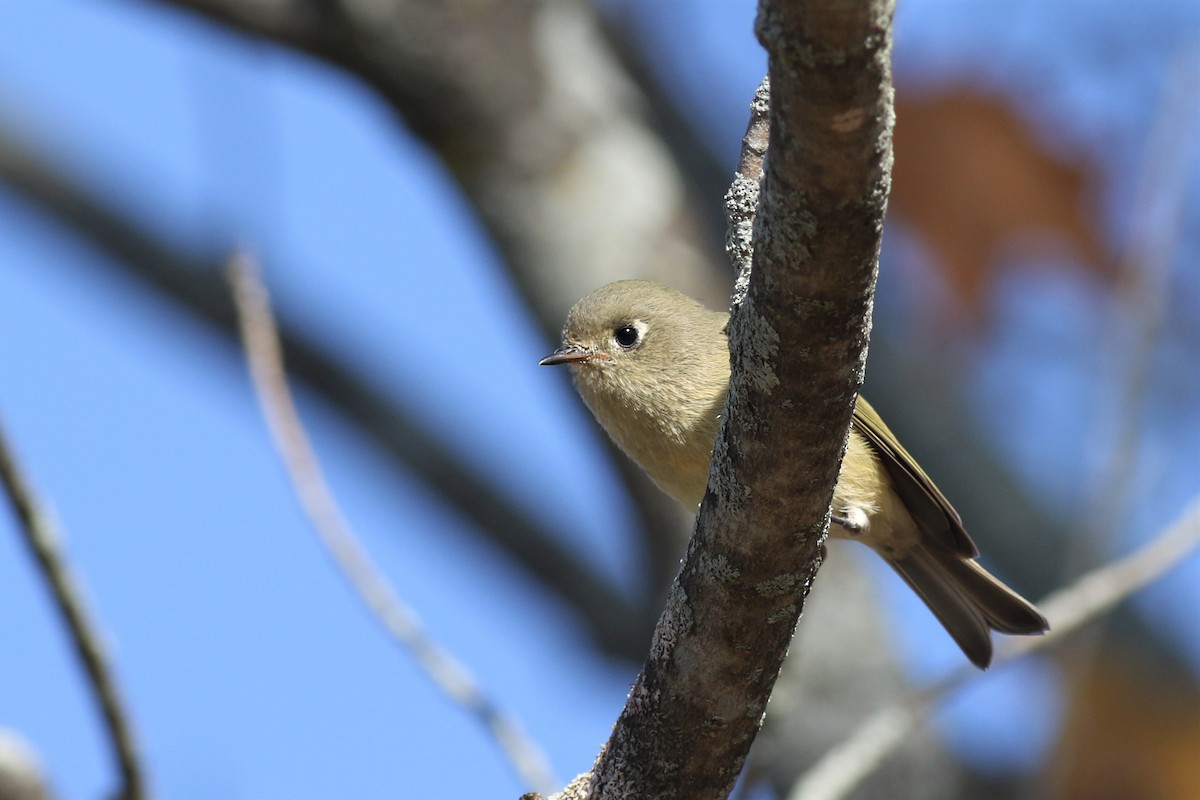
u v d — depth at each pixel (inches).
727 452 205.3
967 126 449.7
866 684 434.0
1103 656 456.1
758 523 206.7
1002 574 536.4
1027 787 399.9
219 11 427.8
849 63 163.8
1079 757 407.5
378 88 437.7
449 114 439.8
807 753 418.6
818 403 195.9
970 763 489.1
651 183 455.5
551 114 449.7
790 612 215.8
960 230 449.7
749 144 210.8
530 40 452.8
